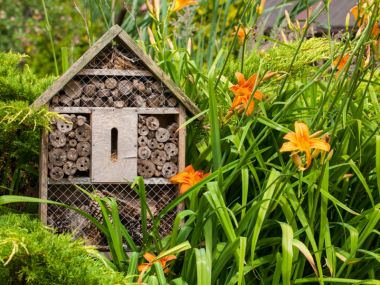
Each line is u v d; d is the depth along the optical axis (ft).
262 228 10.21
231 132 10.93
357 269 10.52
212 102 10.33
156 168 10.77
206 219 9.89
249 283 10.35
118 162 10.55
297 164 9.04
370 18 9.46
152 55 14.08
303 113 11.24
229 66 12.39
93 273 8.39
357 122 10.59
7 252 8.16
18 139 11.65
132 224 10.85
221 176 9.88
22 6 35.04
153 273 9.86
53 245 8.42
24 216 9.78
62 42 32.19
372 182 10.96
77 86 10.41
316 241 10.66
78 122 10.47
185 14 13.66
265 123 10.14
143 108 10.58
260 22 14.12
